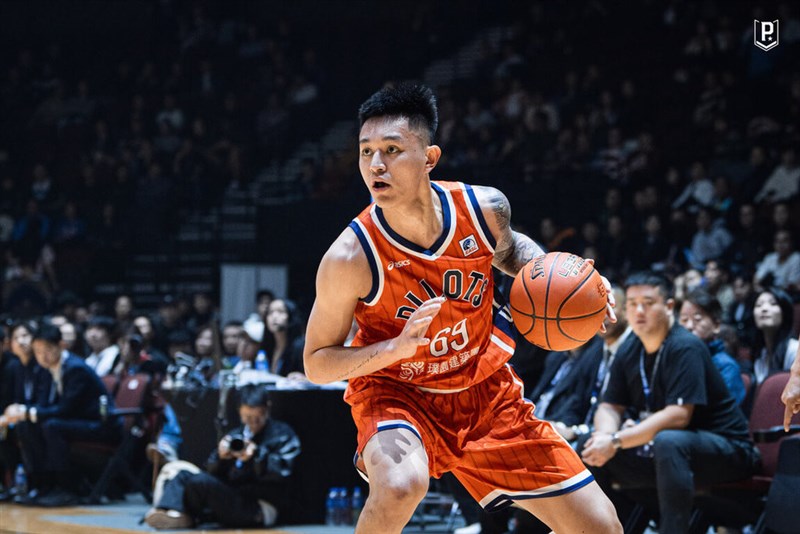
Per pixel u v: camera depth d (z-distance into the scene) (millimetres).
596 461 5879
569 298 3863
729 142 16047
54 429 9734
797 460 5742
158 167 19984
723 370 7027
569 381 6992
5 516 9000
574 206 16172
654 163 16062
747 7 18453
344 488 8578
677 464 5793
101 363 11570
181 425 8977
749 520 6465
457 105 19688
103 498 10445
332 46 23734
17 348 10453
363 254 3770
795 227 13680
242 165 20438
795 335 8828
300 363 9445
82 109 22641
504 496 3957
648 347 6211
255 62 23000
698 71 17781
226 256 18812
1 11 25656
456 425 3939
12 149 22344
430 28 23297
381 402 3859
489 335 4035
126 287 18844
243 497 8109
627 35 19812
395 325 3863
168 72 24016
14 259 18891
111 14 25281
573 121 18141
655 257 13906
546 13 21328
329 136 21953
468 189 3904
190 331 14023
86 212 19875
